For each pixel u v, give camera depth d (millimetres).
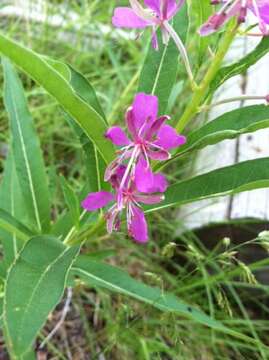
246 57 132
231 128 142
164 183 129
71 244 163
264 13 118
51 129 262
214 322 153
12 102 170
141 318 206
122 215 152
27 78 274
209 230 234
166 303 155
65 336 218
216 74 135
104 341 217
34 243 132
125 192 132
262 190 224
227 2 116
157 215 244
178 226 242
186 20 152
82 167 257
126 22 127
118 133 125
